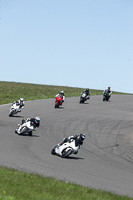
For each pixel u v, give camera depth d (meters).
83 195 29.69
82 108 132.25
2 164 41.59
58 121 98.00
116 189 37.41
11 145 58.28
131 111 137.50
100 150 67.50
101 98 179.00
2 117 92.88
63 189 31.19
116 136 86.31
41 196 27.03
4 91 198.50
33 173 37.47
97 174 44.50
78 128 90.88
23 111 110.00
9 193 26.44
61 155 54.09
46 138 71.62
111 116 119.50
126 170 51.12
